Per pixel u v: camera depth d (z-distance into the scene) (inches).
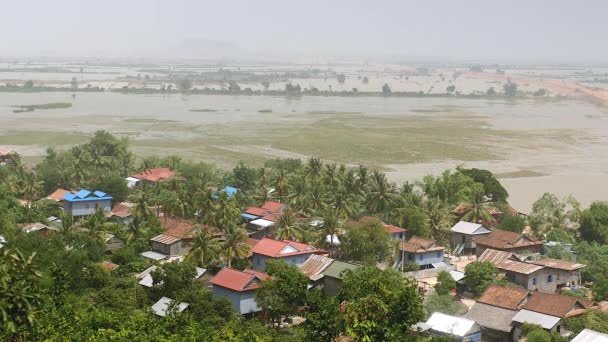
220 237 4803.2
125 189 6215.6
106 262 4286.4
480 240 5118.1
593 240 5423.2
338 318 2640.3
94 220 4471.0
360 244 4468.5
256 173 6771.7
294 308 3422.7
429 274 4616.1
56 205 5826.8
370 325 2475.4
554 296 3663.9
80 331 2751.0
